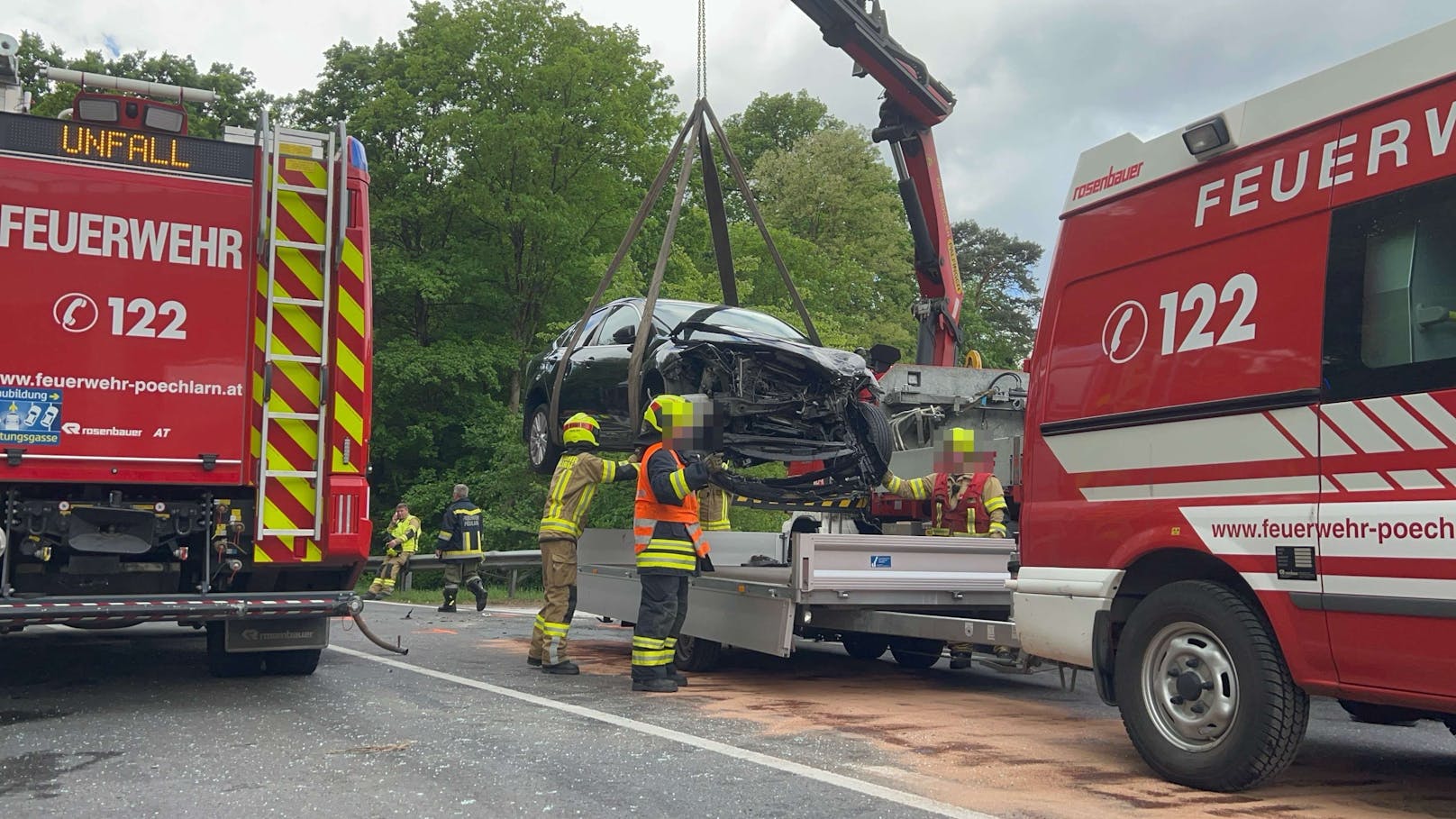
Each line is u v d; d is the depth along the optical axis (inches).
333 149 257.9
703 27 330.0
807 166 1456.7
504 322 1136.2
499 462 966.4
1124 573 196.4
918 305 470.9
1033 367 219.3
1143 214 198.7
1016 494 366.3
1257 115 180.1
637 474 304.5
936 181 464.8
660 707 250.1
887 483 317.1
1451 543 145.8
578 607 372.5
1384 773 199.6
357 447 259.4
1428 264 152.9
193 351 247.0
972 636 251.4
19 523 232.7
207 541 248.7
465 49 1051.9
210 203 250.5
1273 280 173.6
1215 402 179.5
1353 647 157.5
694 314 339.0
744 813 161.6
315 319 258.1
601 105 1029.8
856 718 242.4
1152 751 185.3
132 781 178.5
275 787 175.3
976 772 189.5
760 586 275.9
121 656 337.7
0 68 283.0
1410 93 158.7
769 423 299.3
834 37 433.1
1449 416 148.1
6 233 231.8
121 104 243.6
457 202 1044.5
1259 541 170.4
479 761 192.4
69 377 235.0
